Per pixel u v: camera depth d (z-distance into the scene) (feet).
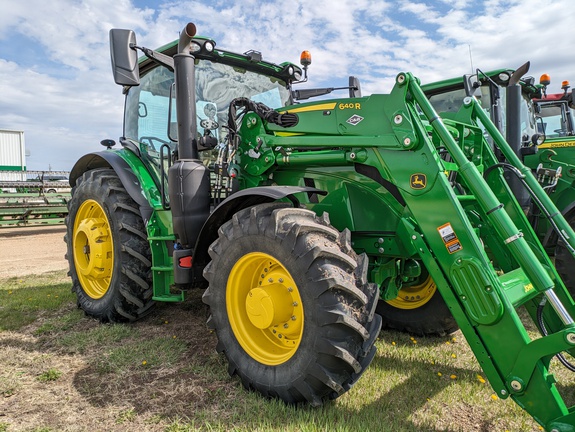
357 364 7.54
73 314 14.24
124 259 12.65
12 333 12.57
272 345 8.80
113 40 10.03
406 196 8.44
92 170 14.78
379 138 8.86
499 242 9.67
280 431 7.29
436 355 10.97
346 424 7.43
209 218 9.78
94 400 8.61
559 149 16.46
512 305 7.25
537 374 6.68
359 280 7.91
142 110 13.94
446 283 7.85
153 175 13.32
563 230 8.80
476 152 10.43
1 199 42.37
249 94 13.79
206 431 7.48
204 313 14.16
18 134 70.54
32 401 8.59
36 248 31.76
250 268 8.96
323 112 9.91
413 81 8.46
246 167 11.36
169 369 9.98
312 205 10.37
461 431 7.54
